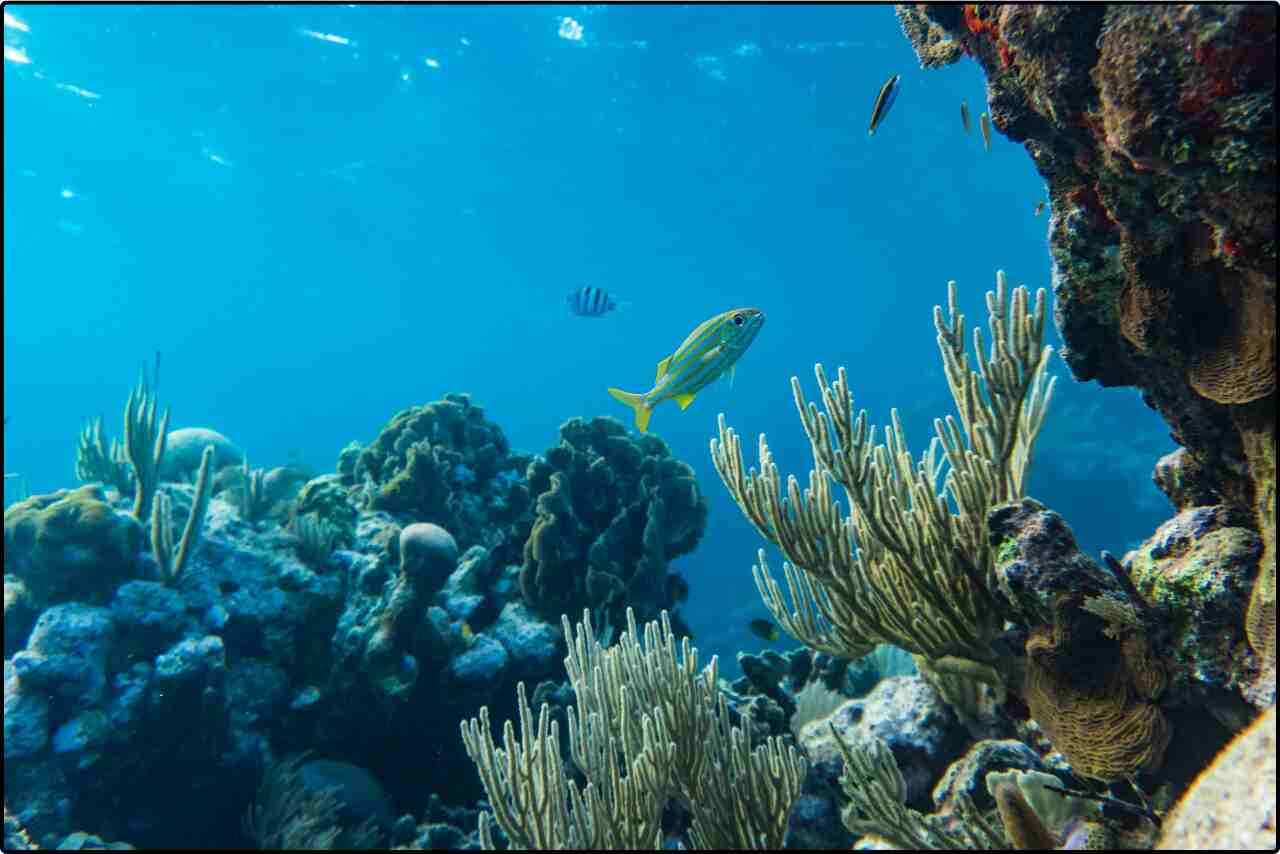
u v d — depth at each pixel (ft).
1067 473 18.56
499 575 7.64
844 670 6.33
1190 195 2.54
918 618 3.79
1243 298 2.69
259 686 6.43
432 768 6.68
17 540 6.10
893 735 4.83
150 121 25.98
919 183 39.75
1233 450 3.06
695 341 4.96
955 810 3.85
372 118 26.84
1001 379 3.66
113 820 5.69
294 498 8.48
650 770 3.77
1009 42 3.05
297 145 28.96
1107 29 2.52
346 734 6.48
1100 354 3.52
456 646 6.76
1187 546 3.10
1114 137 2.56
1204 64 2.24
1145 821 2.81
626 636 4.36
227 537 6.91
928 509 3.74
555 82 25.23
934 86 27.58
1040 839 2.68
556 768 3.70
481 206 39.47
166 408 7.18
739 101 27.53
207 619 6.33
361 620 6.68
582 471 7.91
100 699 5.62
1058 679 3.10
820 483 4.00
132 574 6.15
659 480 8.11
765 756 4.09
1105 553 3.23
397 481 7.94
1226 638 2.82
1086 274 3.32
